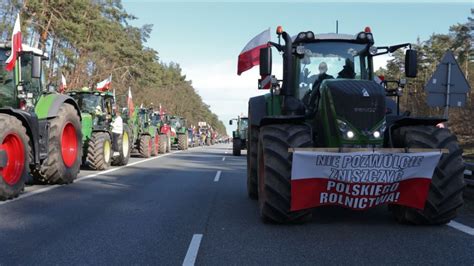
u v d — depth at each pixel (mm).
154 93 60312
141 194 10570
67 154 12133
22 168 9656
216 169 17266
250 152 9680
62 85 18391
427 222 6980
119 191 10977
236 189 11594
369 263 5430
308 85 8242
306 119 7660
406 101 39312
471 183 10008
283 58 8203
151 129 25641
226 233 6855
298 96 8219
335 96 6840
